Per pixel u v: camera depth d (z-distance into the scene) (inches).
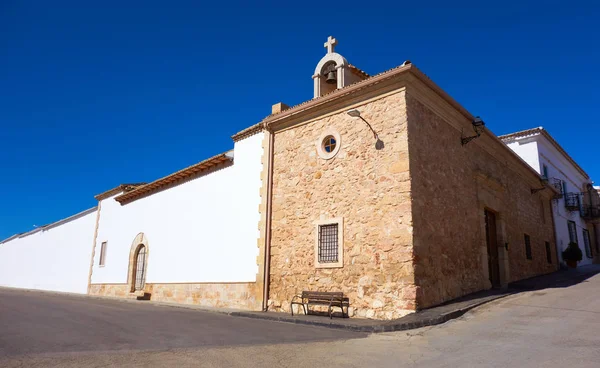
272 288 503.2
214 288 593.9
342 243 442.9
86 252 982.4
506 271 570.3
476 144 555.8
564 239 901.8
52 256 1150.3
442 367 223.5
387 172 422.0
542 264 742.5
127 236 835.4
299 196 500.4
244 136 603.2
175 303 642.8
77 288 981.2
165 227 732.0
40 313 436.8
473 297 440.1
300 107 512.1
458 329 316.8
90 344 279.4
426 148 441.4
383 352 261.0
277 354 255.6
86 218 1023.0
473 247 496.7
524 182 732.0
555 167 952.9
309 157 500.7
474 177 533.6
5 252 1473.9
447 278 431.5
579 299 407.8
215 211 629.0
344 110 477.4
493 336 287.7
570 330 290.7
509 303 407.5
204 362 234.4
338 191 460.8
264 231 525.7
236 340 301.3
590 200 1114.1
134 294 754.8
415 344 280.2
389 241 405.4
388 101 438.6
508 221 622.5
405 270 387.9
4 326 344.5
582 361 221.6
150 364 228.5
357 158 451.5
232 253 577.3
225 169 628.7
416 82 435.2
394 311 386.6
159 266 722.2
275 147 549.0
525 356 235.8
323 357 248.7
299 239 486.9
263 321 415.5
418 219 404.5
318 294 437.7
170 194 740.7
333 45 569.3
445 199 458.0
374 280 408.8
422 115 446.6
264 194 538.9
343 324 358.3
